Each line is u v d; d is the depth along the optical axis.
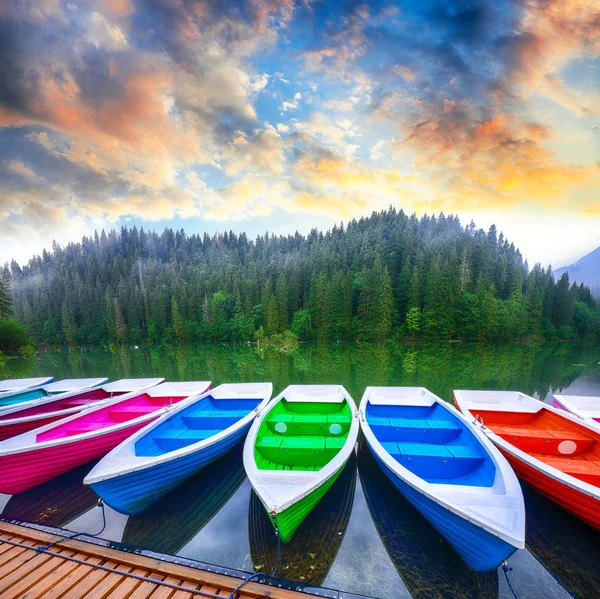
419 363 24.44
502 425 7.80
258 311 52.47
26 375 24.03
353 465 7.17
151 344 53.69
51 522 5.55
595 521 4.62
